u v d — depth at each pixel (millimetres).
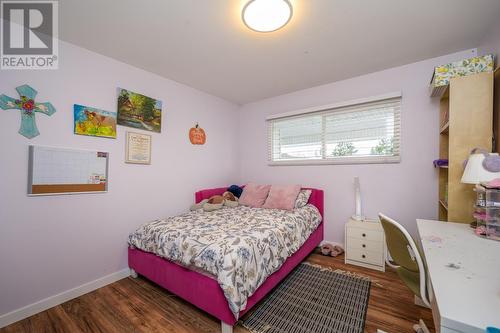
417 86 2428
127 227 2330
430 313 1637
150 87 2584
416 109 2439
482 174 1371
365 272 2295
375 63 2441
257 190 3207
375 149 2730
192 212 2689
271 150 3582
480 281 785
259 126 3725
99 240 2115
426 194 2398
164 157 2709
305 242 2506
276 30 1804
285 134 3475
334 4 1535
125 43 1998
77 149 1979
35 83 1770
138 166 2443
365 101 2684
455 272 858
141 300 1875
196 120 3148
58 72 1889
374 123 2744
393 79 2555
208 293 1510
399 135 2543
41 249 1777
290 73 2678
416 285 1268
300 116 3268
